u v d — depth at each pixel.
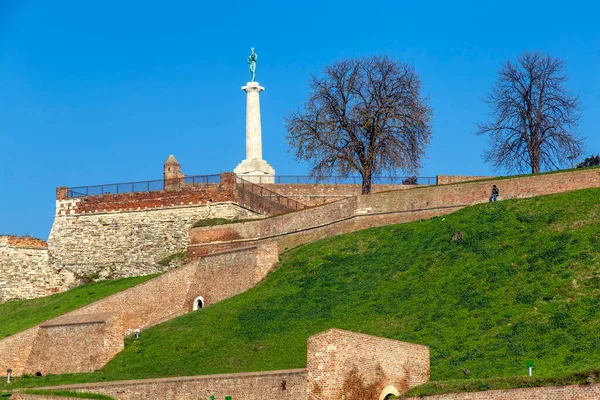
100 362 84.81
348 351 57.50
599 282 73.31
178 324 88.88
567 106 113.06
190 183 114.75
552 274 76.50
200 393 64.25
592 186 89.00
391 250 90.12
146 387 67.50
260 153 133.38
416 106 111.25
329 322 80.31
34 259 116.81
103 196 117.94
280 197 122.62
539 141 111.75
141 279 110.56
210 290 96.75
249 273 94.12
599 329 67.12
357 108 110.81
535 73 113.00
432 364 68.19
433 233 90.19
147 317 95.00
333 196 126.69
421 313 77.19
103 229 116.94
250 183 117.88
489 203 91.81
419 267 84.94
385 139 110.00
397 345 60.12
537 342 67.88
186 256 111.06
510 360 66.12
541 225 84.56
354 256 91.44
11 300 114.12
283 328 81.38
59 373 86.69
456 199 94.69
